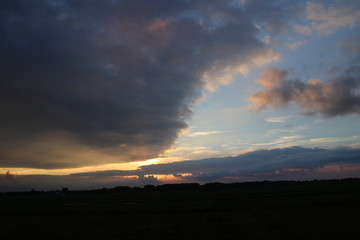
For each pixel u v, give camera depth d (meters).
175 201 74.19
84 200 98.62
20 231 27.19
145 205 60.31
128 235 23.30
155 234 23.19
